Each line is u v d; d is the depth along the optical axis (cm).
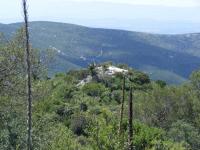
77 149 2636
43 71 2548
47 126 2612
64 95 7281
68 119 5288
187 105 5981
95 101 7038
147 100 5938
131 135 2178
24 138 2375
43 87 2570
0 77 2438
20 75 2473
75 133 4897
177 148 2270
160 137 2266
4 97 2439
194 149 5391
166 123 5809
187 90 6153
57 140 2603
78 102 6694
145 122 5666
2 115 2408
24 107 2453
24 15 1777
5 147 2336
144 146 2186
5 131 2367
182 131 5416
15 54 2438
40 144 2464
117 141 2177
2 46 2467
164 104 5931
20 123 2422
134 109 5838
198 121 5772
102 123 2245
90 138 2241
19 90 2458
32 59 2473
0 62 2430
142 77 8512
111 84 8456
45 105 3141
